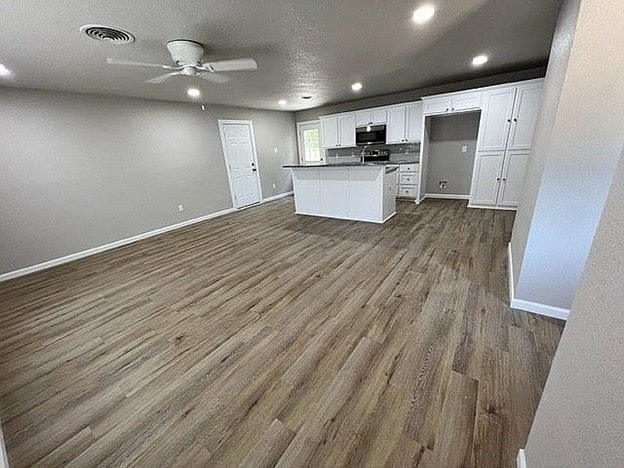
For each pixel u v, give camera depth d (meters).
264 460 1.19
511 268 2.53
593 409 0.64
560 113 1.57
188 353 1.86
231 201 6.15
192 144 5.25
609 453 0.58
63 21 1.84
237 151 6.16
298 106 6.53
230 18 1.98
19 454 1.28
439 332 1.88
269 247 3.74
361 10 1.99
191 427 1.35
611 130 1.49
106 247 4.21
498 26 2.42
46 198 3.61
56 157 3.65
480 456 1.15
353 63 3.28
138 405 1.50
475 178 4.82
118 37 2.15
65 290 2.91
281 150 7.36
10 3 1.58
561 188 1.70
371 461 1.15
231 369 1.69
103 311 2.45
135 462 1.21
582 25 1.40
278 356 1.77
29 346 2.04
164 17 1.90
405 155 6.21
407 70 3.81
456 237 3.59
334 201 4.91
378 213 4.48
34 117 3.44
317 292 2.50
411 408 1.37
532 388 1.44
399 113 5.73
